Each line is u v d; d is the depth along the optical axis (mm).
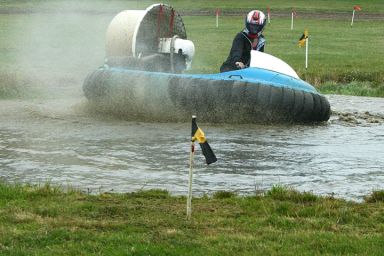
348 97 26984
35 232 9398
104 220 10148
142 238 9242
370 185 13477
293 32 55688
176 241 9172
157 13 23203
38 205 10844
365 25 62312
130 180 13500
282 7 78438
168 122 20016
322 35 53781
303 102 19578
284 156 15938
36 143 16922
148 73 20484
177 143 17078
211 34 52812
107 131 18516
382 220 10586
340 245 9133
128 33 22703
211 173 14188
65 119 20312
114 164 14867
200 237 9398
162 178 13703
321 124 20328
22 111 21578
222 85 19391
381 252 8922
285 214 10883
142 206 10961
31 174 13914
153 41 23250
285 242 9297
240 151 16312
